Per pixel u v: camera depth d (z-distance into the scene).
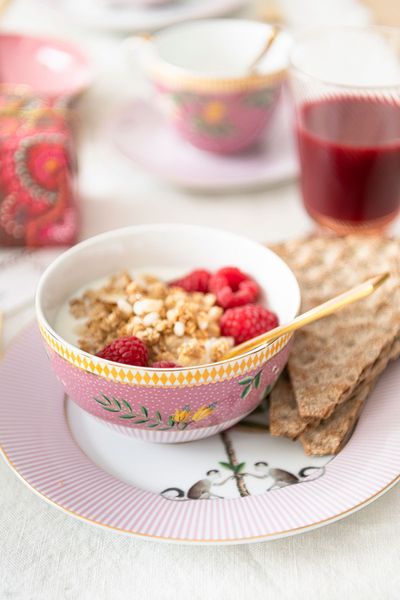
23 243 0.63
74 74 0.75
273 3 0.98
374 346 0.50
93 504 0.43
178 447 0.48
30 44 0.77
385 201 0.61
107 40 0.92
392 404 0.49
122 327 0.49
